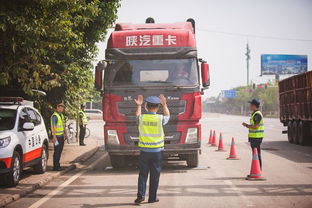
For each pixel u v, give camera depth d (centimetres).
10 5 1036
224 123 5634
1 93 1469
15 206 798
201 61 1230
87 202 830
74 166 1377
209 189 959
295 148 2014
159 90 1207
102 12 1686
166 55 1227
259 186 993
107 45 1262
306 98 2027
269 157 1616
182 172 1233
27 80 1137
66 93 1716
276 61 8800
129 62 1230
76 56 1703
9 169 937
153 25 1334
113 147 1214
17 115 1065
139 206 789
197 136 1211
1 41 1055
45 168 1220
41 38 1195
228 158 1560
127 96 1210
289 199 845
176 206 787
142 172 809
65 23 1187
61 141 1270
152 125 810
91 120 6550
